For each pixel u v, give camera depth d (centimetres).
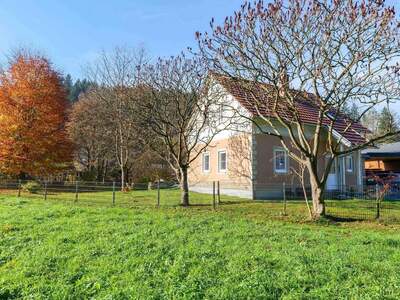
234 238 837
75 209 1258
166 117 1673
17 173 2559
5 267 661
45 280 589
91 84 3669
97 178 3962
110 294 518
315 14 1122
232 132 2177
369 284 534
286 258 660
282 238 845
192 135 2103
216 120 2056
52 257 697
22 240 830
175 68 1672
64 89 3028
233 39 1223
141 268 626
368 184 2700
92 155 4162
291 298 489
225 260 661
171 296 505
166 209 1405
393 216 1335
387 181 2036
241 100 1928
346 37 1095
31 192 2105
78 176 3878
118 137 3206
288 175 2152
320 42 1134
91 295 529
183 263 642
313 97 1386
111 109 2969
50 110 2681
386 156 2850
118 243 786
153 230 911
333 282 542
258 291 514
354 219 1265
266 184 2050
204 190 2428
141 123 1773
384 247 770
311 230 992
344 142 2205
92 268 637
